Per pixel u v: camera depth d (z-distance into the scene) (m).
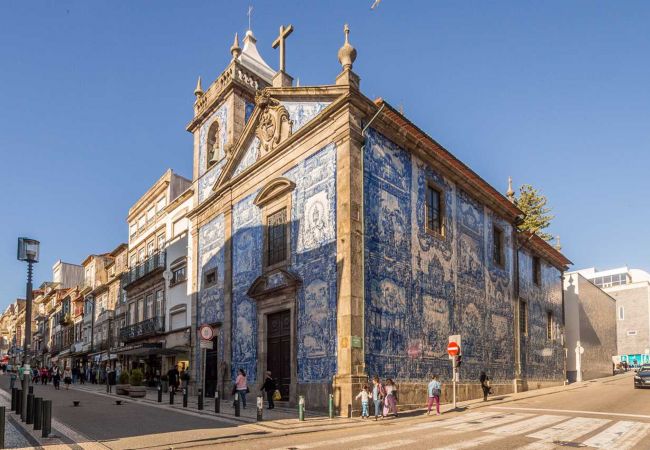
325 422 13.35
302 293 17.20
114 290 41.53
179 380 25.67
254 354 19.30
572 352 37.19
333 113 17.08
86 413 15.58
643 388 27.23
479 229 23.81
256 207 20.72
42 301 74.75
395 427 12.75
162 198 32.41
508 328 25.28
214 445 10.02
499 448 9.70
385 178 17.59
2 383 36.34
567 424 13.29
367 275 15.96
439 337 19.16
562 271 35.88
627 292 61.53
